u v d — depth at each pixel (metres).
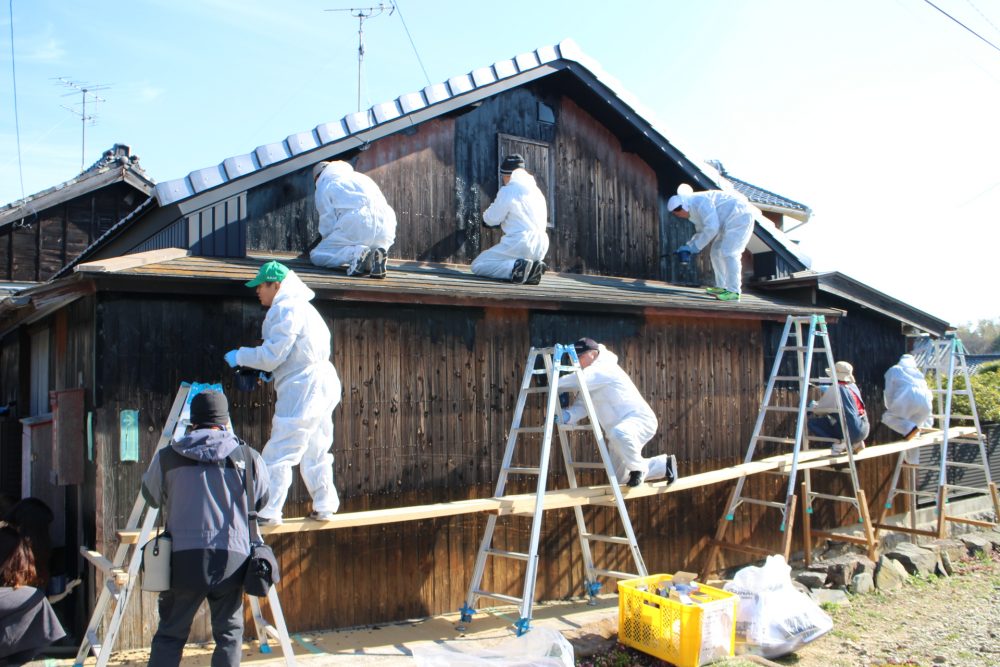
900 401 9.34
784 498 8.66
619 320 7.41
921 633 6.49
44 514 5.23
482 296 6.23
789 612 5.95
